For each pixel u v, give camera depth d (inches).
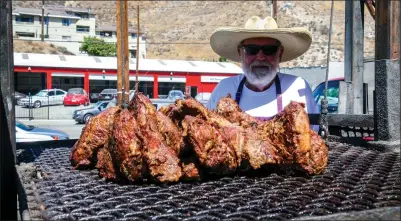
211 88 1482.5
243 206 78.6
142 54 2864.2
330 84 475.2
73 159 112.4
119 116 98.7
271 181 99.1
